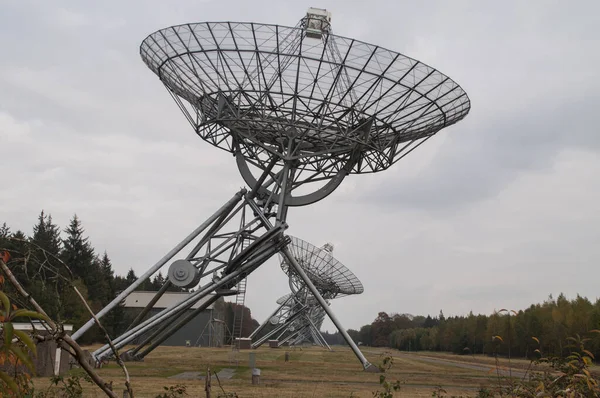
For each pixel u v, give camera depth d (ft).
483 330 339.77
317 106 119.24
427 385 135.33
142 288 570.05
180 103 130.21
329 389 114.42
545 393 23.11
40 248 16.02
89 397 80.38
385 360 42.55
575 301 332.80
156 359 196.13
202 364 175.73
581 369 22.72
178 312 149.18
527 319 247.91
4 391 13.58
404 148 133.90
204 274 136.05
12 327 11.73
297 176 137.80
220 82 121.19
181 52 117.39
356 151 130.62
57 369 112.68
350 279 280.10
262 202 138.92
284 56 111.96
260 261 138.00
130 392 15.21
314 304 342.64
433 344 502.38
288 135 127.13
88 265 367.04
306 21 110.93
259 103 120.88
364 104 119.03
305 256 276.41
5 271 12.94
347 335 150.41
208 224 137.28
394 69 114.21
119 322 366.22
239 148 135.44
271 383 124.26
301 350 365.40
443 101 122.11
